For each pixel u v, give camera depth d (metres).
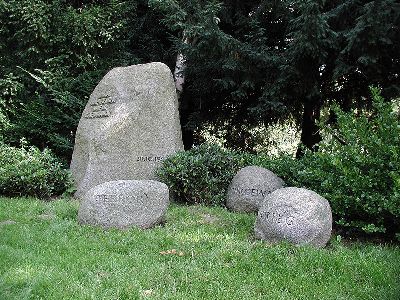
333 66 11.31
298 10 11.09
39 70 12.25
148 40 14.06
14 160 9.90
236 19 12.73
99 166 9.42
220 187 8.78
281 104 11.16
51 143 12.41
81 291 4.58
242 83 11.39
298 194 6.25
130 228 6.75
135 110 9.65
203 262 5.49
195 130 13.66
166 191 7.20
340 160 6.80
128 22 13.65
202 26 10.71
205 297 4.61
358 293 4.71
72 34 12.86
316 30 9.91
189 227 6.97
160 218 7.06
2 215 7.45
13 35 13.27
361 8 10.19
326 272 5.24
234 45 11.02
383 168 6.61
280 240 6.06
